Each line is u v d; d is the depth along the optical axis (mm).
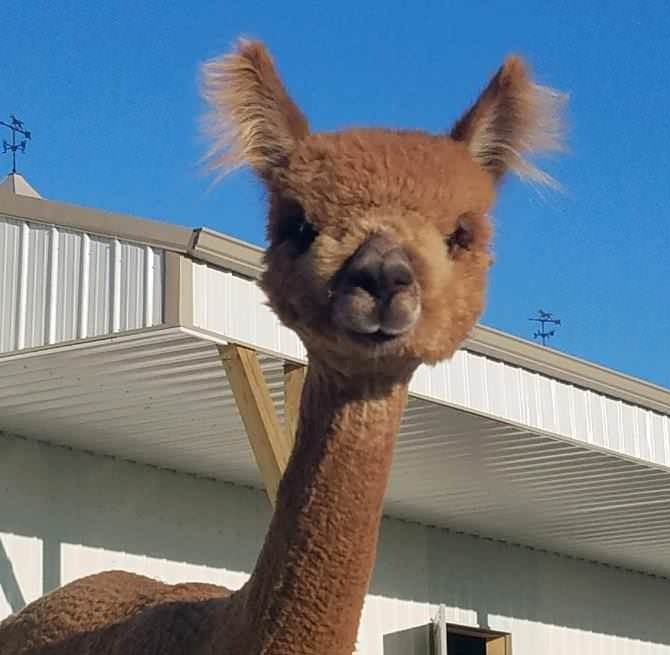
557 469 11953
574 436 10797
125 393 9547
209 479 12320
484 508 13828
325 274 3807
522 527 14867
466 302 3938
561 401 10773
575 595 16719
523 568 16000
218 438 10852
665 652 18172
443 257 3855
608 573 17438
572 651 16438
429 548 14758
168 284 7898
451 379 9828
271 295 4027
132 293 8086
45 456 10953
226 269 8086
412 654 14148
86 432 10672
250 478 12328
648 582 18172
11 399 9711
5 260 8742
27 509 10703
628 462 11477
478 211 4031
